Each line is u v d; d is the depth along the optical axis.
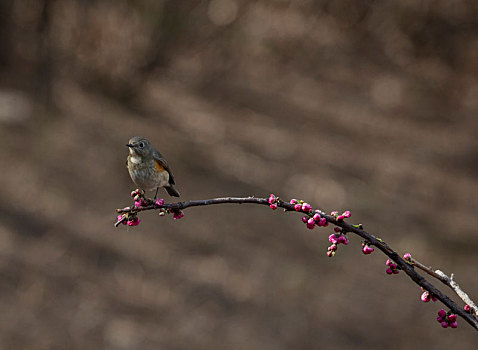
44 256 11.15
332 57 24.19
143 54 17.84
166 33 18.12
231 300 11.04
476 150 18.97
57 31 16.92
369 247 3.72
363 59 24.67
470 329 11.29
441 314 3.67
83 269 11.07
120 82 17.72
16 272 10.64
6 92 16.06
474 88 23.25
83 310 10.19
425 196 15.96
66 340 9.49
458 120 21.03
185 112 18.19
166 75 19.92
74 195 13.11
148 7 17.84
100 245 11.82
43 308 9.91
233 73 21.30
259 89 20.86
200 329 10.20
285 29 25.05
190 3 20.19
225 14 22.67
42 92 16.30
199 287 11.25
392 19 25.55
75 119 16.05
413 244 13.70
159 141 15.95
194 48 20.77
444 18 25.05
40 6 16.41
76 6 17.08
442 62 24.47
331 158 17.19
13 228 11.69
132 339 9.74
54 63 16.77
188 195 13.90
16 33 16.61
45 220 12.12
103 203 13.13
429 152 18.52
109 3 17.50
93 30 17.28
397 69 24.14
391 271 3.74
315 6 26.48
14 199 12.41
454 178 17.19
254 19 25.02
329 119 19.77
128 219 3.81
